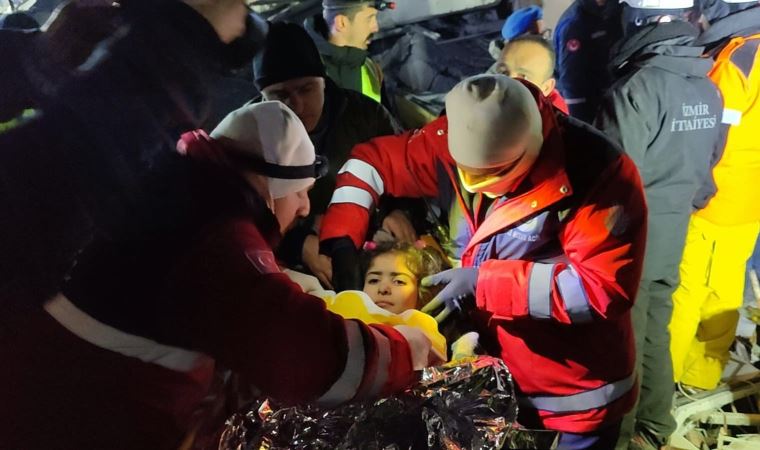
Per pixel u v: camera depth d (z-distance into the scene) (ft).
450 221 2.70
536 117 2.38
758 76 2.81
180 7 1.73
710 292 3.45
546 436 3.07
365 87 2.63
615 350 2.86
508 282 2.63
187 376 1.96
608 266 2.54
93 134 1.76
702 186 3.13
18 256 1.81
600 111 2.73
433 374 2.28
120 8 1.74
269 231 2.00
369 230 2.70
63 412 1.92
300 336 1.82
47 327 1.85
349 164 2.63
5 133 1.79
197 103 1.86
